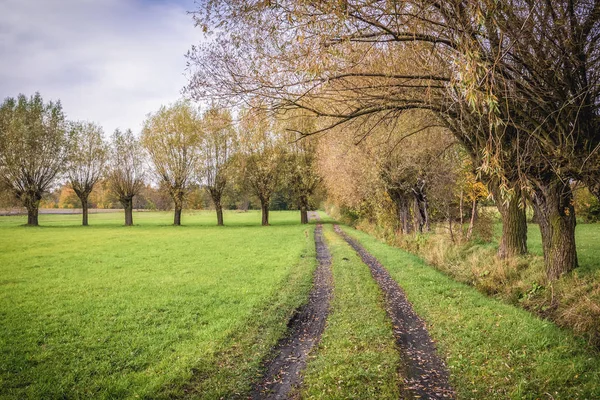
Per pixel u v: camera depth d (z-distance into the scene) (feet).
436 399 18.63
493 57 17.80
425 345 25.81
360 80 23.84
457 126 31.42
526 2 20.39
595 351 21.71
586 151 22.75
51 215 293.02
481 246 56.49
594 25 20.58
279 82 21.07
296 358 24.73
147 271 57.93
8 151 161.58
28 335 29.96
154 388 20.56
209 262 65.62
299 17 17.17
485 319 28.12
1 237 114.32
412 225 89.76
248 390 20.44
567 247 32.63
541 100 21.02
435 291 37.88
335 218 221.46
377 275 49.96
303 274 51.98
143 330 30.83
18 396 20.34
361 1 17.37
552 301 29.45
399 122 37.22
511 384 19.11
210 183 179.32
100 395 20.20
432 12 18.80
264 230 144.87
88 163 181.57
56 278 52.85
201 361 24.03
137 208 390.01
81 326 32.22
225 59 20.04
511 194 15.38
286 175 167.22
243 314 34.27
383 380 20.45
